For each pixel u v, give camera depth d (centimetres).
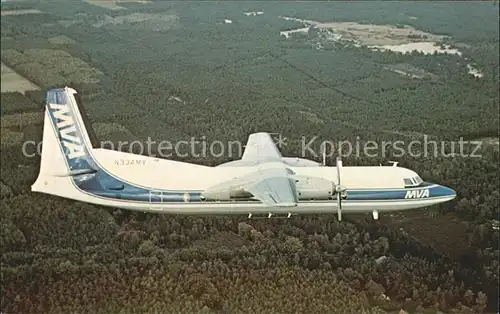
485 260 7525
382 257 7481
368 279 7081
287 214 7425
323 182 6712
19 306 6656
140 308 6569
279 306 6600
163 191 6781
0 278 7050
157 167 6881
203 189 6788
